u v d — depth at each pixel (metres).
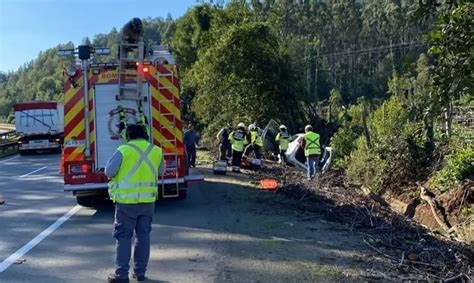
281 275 6.66
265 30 30.22
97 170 11.11
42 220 10.43
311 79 83.00
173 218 10.38
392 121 21.28
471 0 5.53
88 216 10.81
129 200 6.38
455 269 7.21
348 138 27.72
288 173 19.33
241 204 11.97
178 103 11.30
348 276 6.66
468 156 16.39
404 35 94.44
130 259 7.09
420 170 18.00
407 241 9.05
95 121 11.12
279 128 25.55
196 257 7.54
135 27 11.39
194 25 46.97
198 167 20.80
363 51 97.31
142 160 6.49
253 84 30.09
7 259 7.54
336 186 16.09
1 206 12.16
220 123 30.89
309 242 8.45
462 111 19.12
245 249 7.96
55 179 17.83
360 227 9.88
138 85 11.05
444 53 5.83
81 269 7.04
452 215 14.27
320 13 99.38
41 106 31.25
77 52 11.19
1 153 32.78
